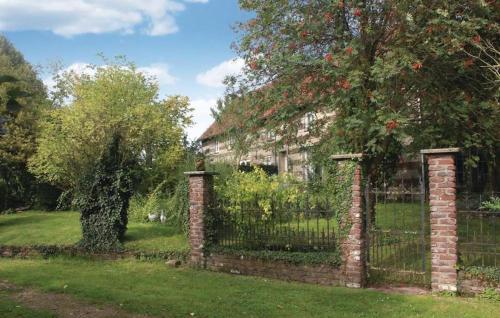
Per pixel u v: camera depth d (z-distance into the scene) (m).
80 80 21.75
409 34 9.01
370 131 8.99
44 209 22.95
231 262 9.32
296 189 9.11
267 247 9.12
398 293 7.30
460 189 14.93
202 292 7.59
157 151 19.09
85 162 17.97
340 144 10.72
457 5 8.97
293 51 10.98
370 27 9.88
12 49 28.61
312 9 10.57
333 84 10.16
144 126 18.67
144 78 21.50
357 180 7.86
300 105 11.13
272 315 6.24
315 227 8.55
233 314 6.31
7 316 6.41
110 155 11.76
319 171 12.30
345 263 7.88
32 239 12.41
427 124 10.10
